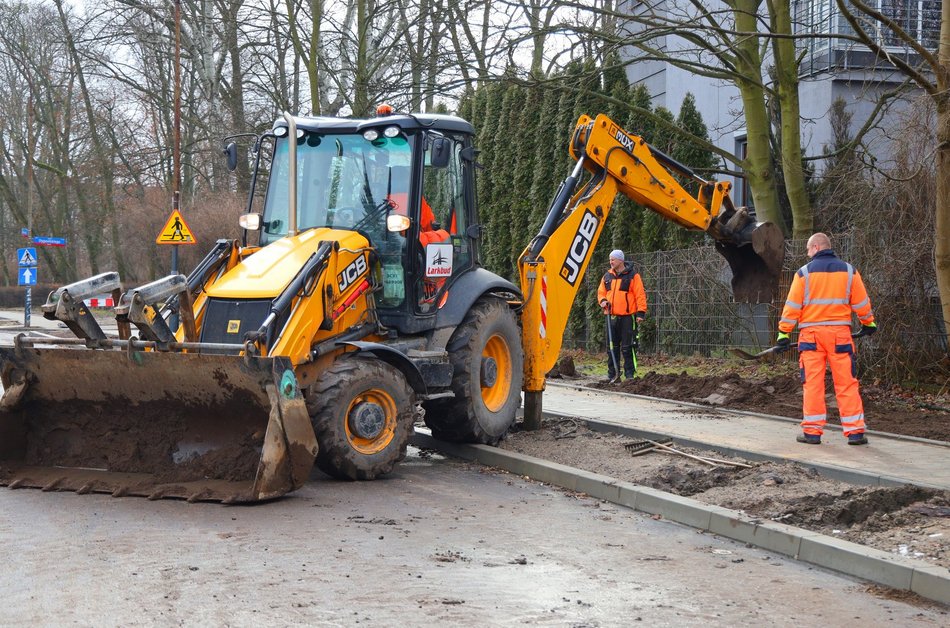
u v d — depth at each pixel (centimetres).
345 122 934
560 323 1066
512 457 905
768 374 1516
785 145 1636
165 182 4388
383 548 614
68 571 548
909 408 1186
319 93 2975
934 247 1305
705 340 1819
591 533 674
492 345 1006
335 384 805
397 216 900
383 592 521
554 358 1063
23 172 5478
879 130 1806
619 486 774
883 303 1348
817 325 946
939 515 662
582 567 585
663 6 2455
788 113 1631
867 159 1692
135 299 753
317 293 814
